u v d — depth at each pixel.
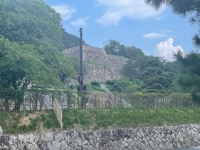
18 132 26.36
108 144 29.38
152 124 33.12
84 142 28.34
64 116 29.27
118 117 31.92
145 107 36.25
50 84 31.47
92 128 29.39
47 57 35.44
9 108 28.61
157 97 39.19
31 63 29.69
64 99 32.06
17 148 25.64
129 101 36.81
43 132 27.09
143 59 79.94
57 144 27.20
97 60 78.38
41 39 37.72
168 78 62.56
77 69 65.00
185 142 34.47
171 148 32.84
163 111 36.50
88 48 78.25
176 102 39.69
